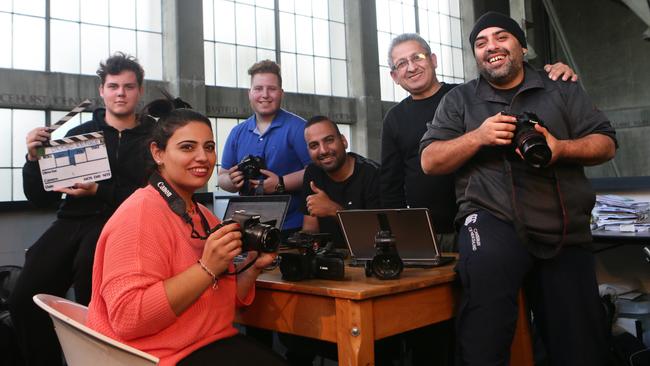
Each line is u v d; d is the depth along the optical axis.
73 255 2.12
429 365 1.84
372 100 10.98
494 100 1.57
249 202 1.82
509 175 1.43
